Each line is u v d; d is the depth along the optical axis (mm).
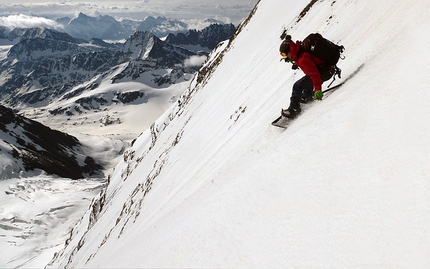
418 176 2172
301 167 3332
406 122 2621
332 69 4957
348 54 6777
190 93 64375
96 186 154750
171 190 19219
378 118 2945
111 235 33062
